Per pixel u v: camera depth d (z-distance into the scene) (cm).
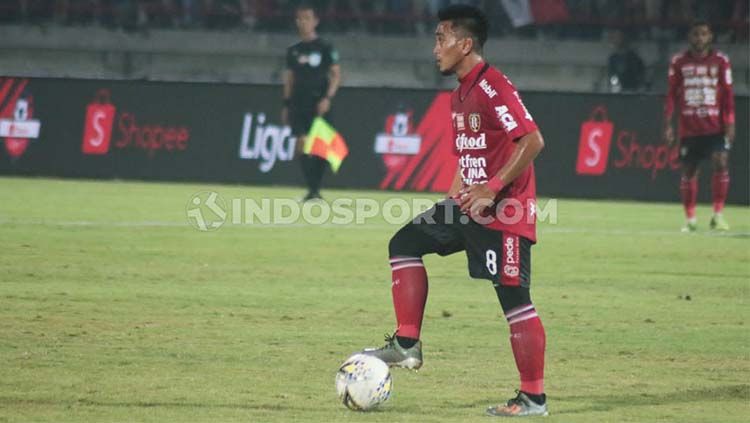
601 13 9950
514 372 2531
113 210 6009
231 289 3691
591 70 9706
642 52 9606
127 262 4244
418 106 7494
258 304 3409
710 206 7375
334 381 2389
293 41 10075
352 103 7550
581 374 2531
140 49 10206
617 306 3534
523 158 2100
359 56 9962
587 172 7388
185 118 7738
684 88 5866
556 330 3100
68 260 4244
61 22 10394
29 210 5884
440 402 2228
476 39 2175
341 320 3169
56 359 2556
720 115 5850
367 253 4678
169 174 7744
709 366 2638
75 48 10200
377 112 7538
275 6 10356
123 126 7788
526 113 2122
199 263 4278
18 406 2117
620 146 7356
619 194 7356
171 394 2241
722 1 9819
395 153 7506
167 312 3228
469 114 2170
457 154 2241
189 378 2394
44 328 2933
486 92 2141
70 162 7831
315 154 6612
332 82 6625
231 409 2128
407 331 2230
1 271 3931
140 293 3559
